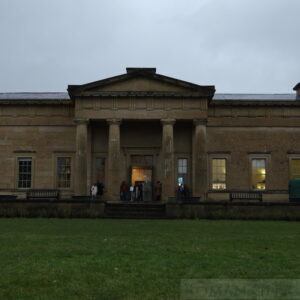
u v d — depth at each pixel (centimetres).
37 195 4062
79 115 3844
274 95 4906
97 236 2062
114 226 2548
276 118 4297
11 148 4259
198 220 3056
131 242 1856
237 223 2839
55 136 4259
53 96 4697
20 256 1527
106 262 1435
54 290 1113
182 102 3862
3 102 4247
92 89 3866
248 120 4297
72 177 4212
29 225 2566
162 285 1159
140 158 4281
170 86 3884
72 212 3188
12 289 1122
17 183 4228
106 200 3616
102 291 1104
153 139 4259
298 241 1948
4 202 3225
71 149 4238
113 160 3806
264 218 3162
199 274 1277
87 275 1260
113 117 3844
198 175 3778
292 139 4281
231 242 1895
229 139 4278
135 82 3894
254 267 1374
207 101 3878
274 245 1819
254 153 4266
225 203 3222
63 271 1307
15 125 4278
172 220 3033
